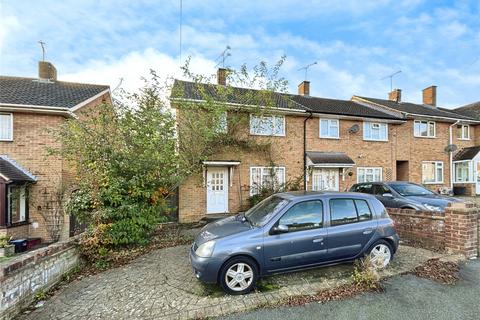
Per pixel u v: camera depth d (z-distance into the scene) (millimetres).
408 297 3959
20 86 12883
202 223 11047
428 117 18203
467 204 5727
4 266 3561
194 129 9016
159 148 6816
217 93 11234
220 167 13430
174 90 9375
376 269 4676
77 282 4891
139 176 6398
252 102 11531
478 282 4445
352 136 16250
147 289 4449
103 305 3961
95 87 14867
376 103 19500
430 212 6344
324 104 17641
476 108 24391
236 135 12773
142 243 6480
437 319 3412
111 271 5367
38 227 10586
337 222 4840
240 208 13508
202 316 3568
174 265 5543
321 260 4668
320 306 3746
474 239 5605
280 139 14492
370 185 9883
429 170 18641
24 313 3793
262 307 3756
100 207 6090
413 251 5934
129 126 6574
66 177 11000
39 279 4281
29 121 10773
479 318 3432
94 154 6141
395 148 17391
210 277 4148
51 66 15430
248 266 4266
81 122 6633
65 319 3609
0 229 9422
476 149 19531
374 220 5102
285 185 13133
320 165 14312
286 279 4645
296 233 4543
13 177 9547
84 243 5711
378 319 3418
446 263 5188
